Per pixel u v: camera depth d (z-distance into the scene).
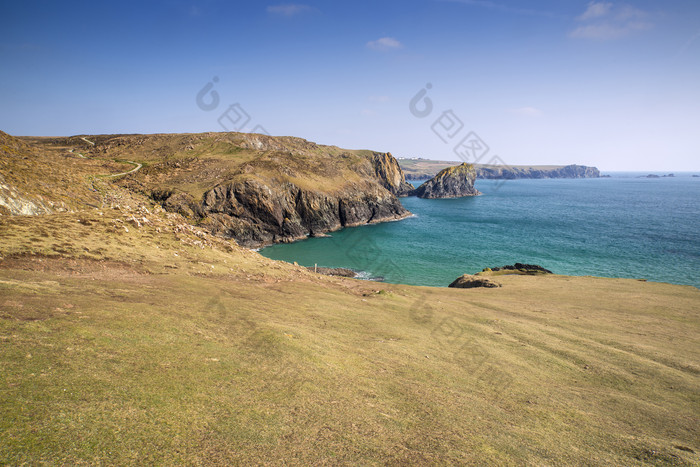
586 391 13.76
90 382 8.25
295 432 7.99
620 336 21.77
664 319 26.08
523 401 12.05
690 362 17.69
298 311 20.36
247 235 84.50
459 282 44.91
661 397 13.71
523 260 67.88
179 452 6.64
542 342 19.73
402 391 11.28
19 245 19.72
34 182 40.97
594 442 9.70
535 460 8.32
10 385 7.37
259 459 6.86
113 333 11.23
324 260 67.50
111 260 22.17
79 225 26.28
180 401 8.38
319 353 13.33
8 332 9.59
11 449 5.73
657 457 9.12
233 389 9.52
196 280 22.84
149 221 32.00
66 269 18.95
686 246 79.19
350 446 7.75
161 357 10.45
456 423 9.60
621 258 69.00
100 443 6.40
